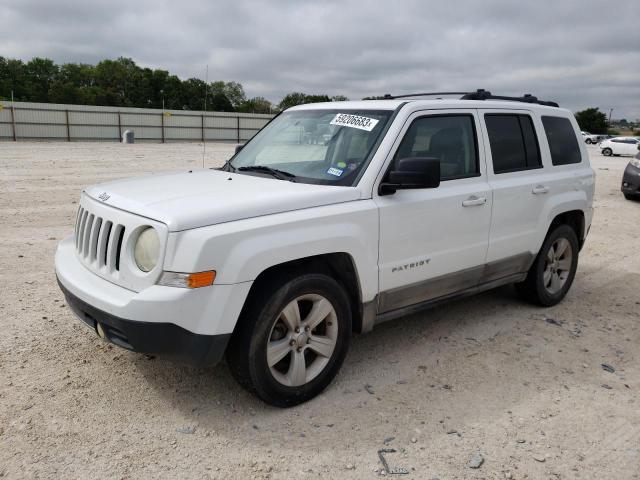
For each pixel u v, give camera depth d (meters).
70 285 3.40
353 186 3.73
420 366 4.15
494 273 4.83
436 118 4.27
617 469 3.01
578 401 3.72
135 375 3.81
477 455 3.08
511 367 4.20
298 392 3.51
